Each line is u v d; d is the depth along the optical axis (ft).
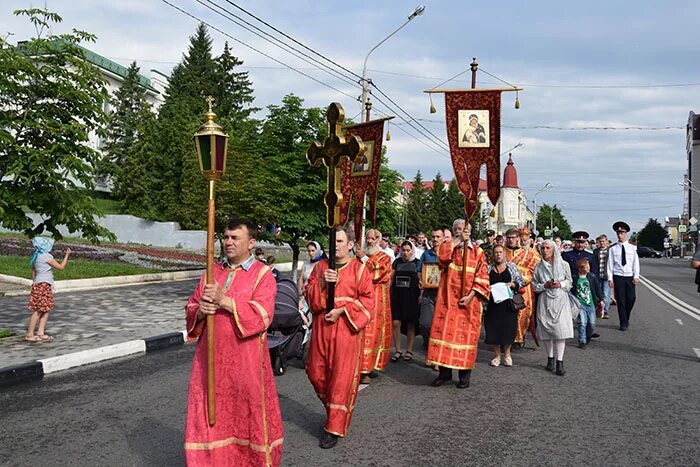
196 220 104.78
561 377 27.53
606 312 49.44
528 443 18.43
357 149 17.81
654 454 17.58
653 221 309.22
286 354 27.73
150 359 31.14
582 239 37.04
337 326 18.42
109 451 17.40
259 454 13.58
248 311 13.52
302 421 20.57
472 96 28.30
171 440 18.40
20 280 59.31
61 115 30.96
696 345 36.22
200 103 159.33
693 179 237.86
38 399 23.09
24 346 32.01
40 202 30.63
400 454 17.39
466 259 25.36
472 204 27.58
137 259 88.12
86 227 32.71
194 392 13.87
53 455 17.04
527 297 34.99
